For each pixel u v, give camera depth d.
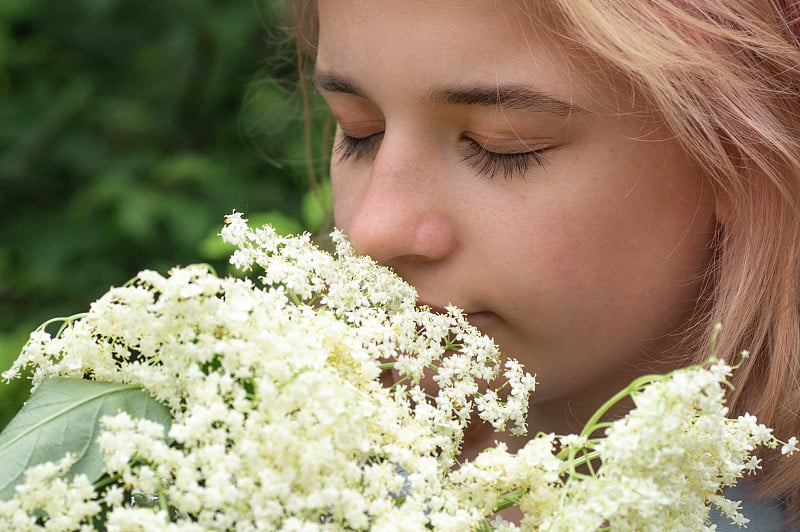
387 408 0.60
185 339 0.59
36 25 1.85
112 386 0.61
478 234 0.68
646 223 0.69
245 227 0.65
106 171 1.72
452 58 0.67
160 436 0.58
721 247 0.72
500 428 0.63
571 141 0.68
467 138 0.68
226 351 0.59
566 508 0.59
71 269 1.64
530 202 0.68
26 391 1.38
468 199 0.68
